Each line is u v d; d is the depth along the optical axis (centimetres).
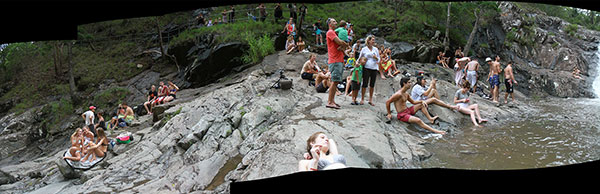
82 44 1741
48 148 1145
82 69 1611
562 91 1169
